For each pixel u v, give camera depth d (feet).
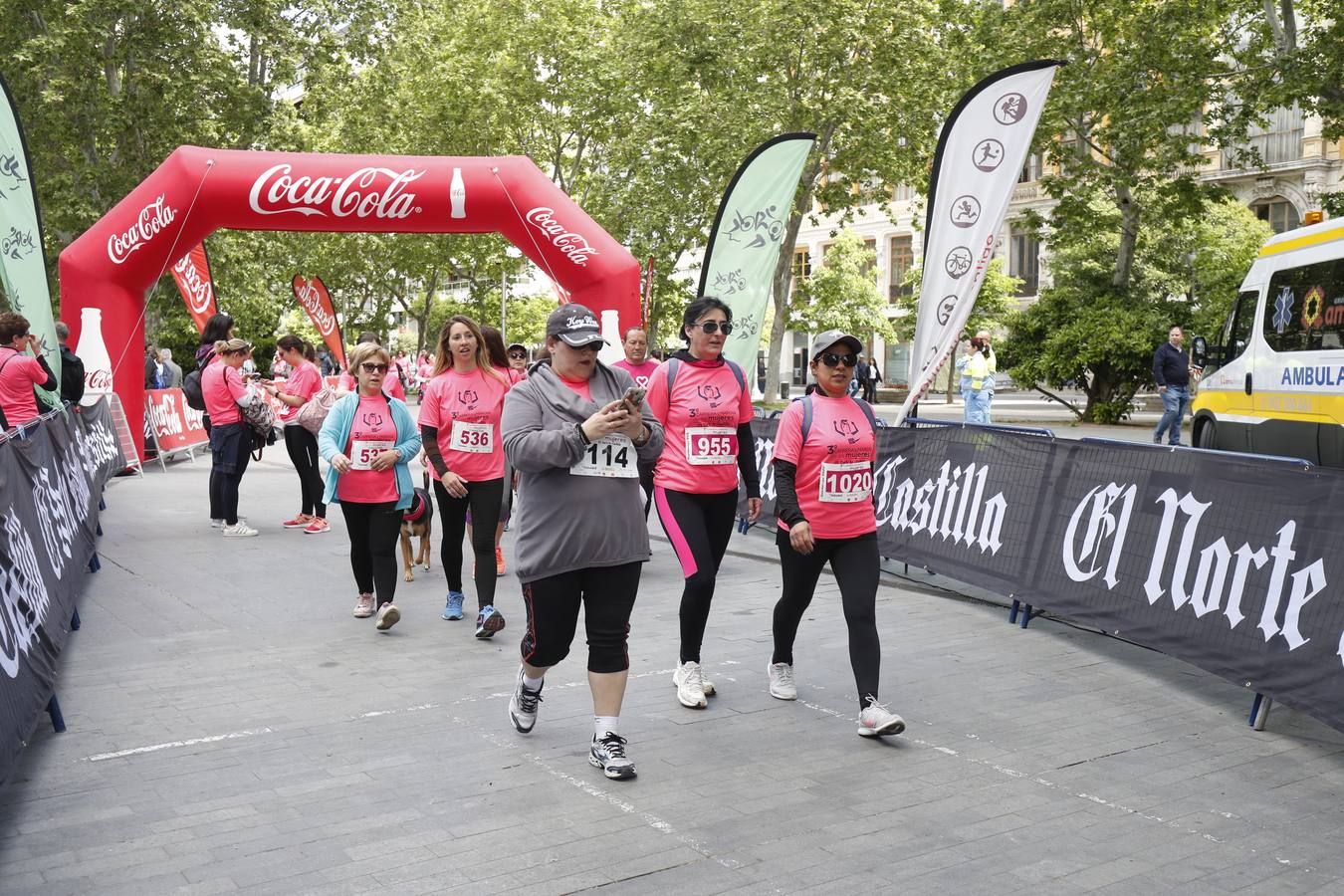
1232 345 43.62
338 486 23.02
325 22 89.25
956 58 90.79
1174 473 19.92
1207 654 18.28
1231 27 76.89
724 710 18.02
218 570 30.19
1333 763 15.75
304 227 45.29
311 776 15.03
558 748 16.16
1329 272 36.45
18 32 85.76
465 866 12.32
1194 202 86.02
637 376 26.86
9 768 12.87
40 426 21.85
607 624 15.06
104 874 12.12
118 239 44.50
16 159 34.35
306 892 11.73
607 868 12.28
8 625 14.62
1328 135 69.97
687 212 98.78
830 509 17.47
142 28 84.89
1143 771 15.38
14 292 34.32
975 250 29.58
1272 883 12.00
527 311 191.52
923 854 12.67
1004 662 21.01
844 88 93.76
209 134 85.61
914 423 29.22
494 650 21.80
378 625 23.07
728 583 28.63
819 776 15.11
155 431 56.85
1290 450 38.58
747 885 11.90
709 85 97.25
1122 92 77.71
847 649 21.89
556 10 113.60
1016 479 24.72
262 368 145.48
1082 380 96.37
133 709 17.99
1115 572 21.03
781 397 169.68
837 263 143.95
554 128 118.73
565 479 14.82
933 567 27.17
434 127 118.42
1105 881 12.03
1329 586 16.08
